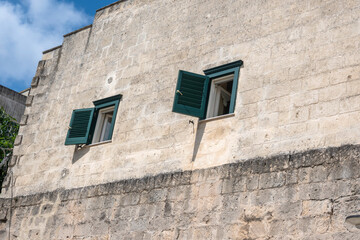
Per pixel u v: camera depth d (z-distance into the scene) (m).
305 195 12.68
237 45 15.84
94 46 19.75
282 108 14.05
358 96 12.98
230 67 15.52
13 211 18.39
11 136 26.25
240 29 16.02
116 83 18.33
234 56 15.75
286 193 12.98
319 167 12.76
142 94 17.36
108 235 15.71
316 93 13.66
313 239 12.19
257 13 15.87
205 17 17.09
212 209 14.02
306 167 12.95
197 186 14.59
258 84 14.80
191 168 15.00
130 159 16.52
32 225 17.67
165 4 18.47
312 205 12.48
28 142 19.56
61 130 18.88
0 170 22.66
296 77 14.19
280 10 15.41
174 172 15.27
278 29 15.17
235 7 16.48
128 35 18.94
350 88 13.19
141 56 18.11
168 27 17.92
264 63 14.97
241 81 15.17
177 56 17.12
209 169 14.57
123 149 16.84
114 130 17.42
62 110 19.30
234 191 13.84
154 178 15.55
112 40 19.33
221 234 13.60
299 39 14.62
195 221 14.19
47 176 18.31
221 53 16.11
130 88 17.81
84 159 17.67
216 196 14.10
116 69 18.59
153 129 16.48
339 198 12.20
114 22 19.69
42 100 20.16
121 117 17.50
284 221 12.74
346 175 12.30
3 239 18.12
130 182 16.02
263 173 13.55
